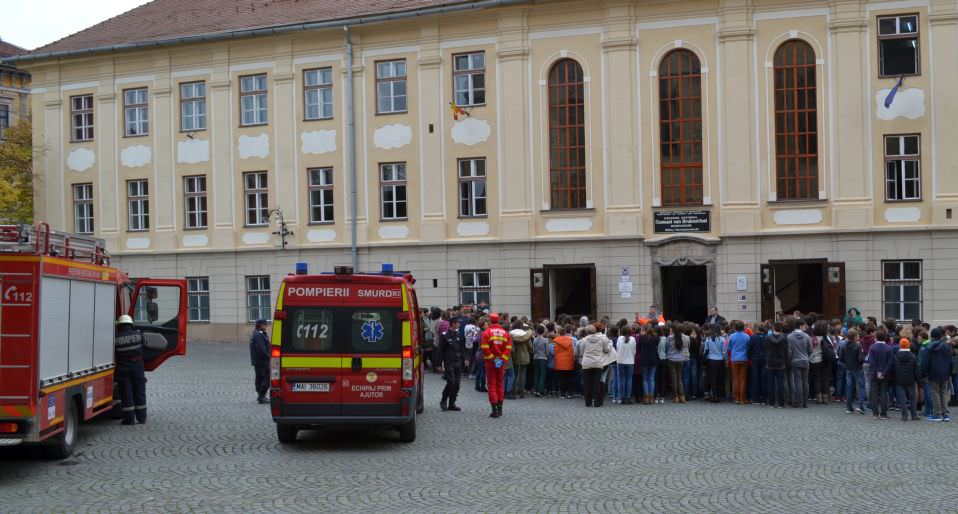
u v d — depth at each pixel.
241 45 40.06
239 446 16.39
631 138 34.75
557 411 21.36
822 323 23.08
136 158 42.00
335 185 38.66
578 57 35.38
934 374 19.86
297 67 39.16
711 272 34.00
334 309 16.12
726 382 23.61
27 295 13.42
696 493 12.53
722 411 21.44
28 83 64.50
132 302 20.09
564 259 35.38
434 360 29.86
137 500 12.18
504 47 36.12
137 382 18.92
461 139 36.81
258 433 17.81
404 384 16.08
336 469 14.29
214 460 15.05
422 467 14.45
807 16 33.38
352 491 12.70
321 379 16.02
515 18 35.94
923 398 21.80
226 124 40.34
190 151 41.00
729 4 33.91
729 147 33.94
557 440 17.06
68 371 14.88
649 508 11.68
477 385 25.19
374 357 16.08
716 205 34.06
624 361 22.62
